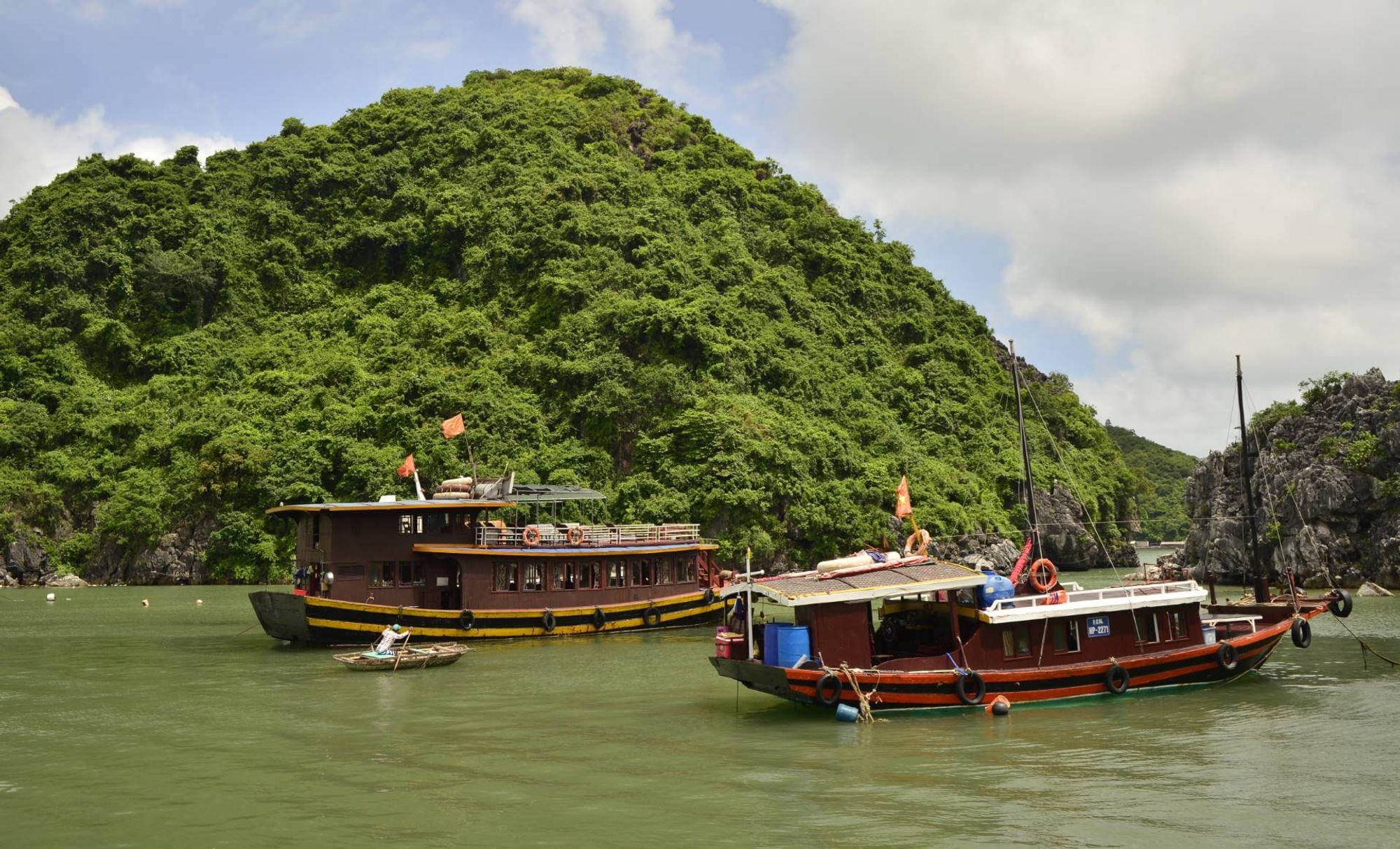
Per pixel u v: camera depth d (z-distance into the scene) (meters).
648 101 156.88
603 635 45.28
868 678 24.81
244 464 90.00
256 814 17.55
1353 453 69.81
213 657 38.16
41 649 40.75
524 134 136.00
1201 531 79.50
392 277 124.50
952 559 91.75
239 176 133.38
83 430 98.75
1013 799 18.08
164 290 116.38
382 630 39.62
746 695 29.23
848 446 99.81
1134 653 28.00
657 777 19.83
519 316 111.44
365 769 20.66
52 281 114.94
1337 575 68.94
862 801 18.00
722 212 130.50
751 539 84.12
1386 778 19.36
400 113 143.50
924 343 129.25
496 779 19.78
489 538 44.06
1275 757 21.03
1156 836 16.08
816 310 123.56
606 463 93.25
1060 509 107.38
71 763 21.28
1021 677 26.05
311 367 106.00
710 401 94.06
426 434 93.81
